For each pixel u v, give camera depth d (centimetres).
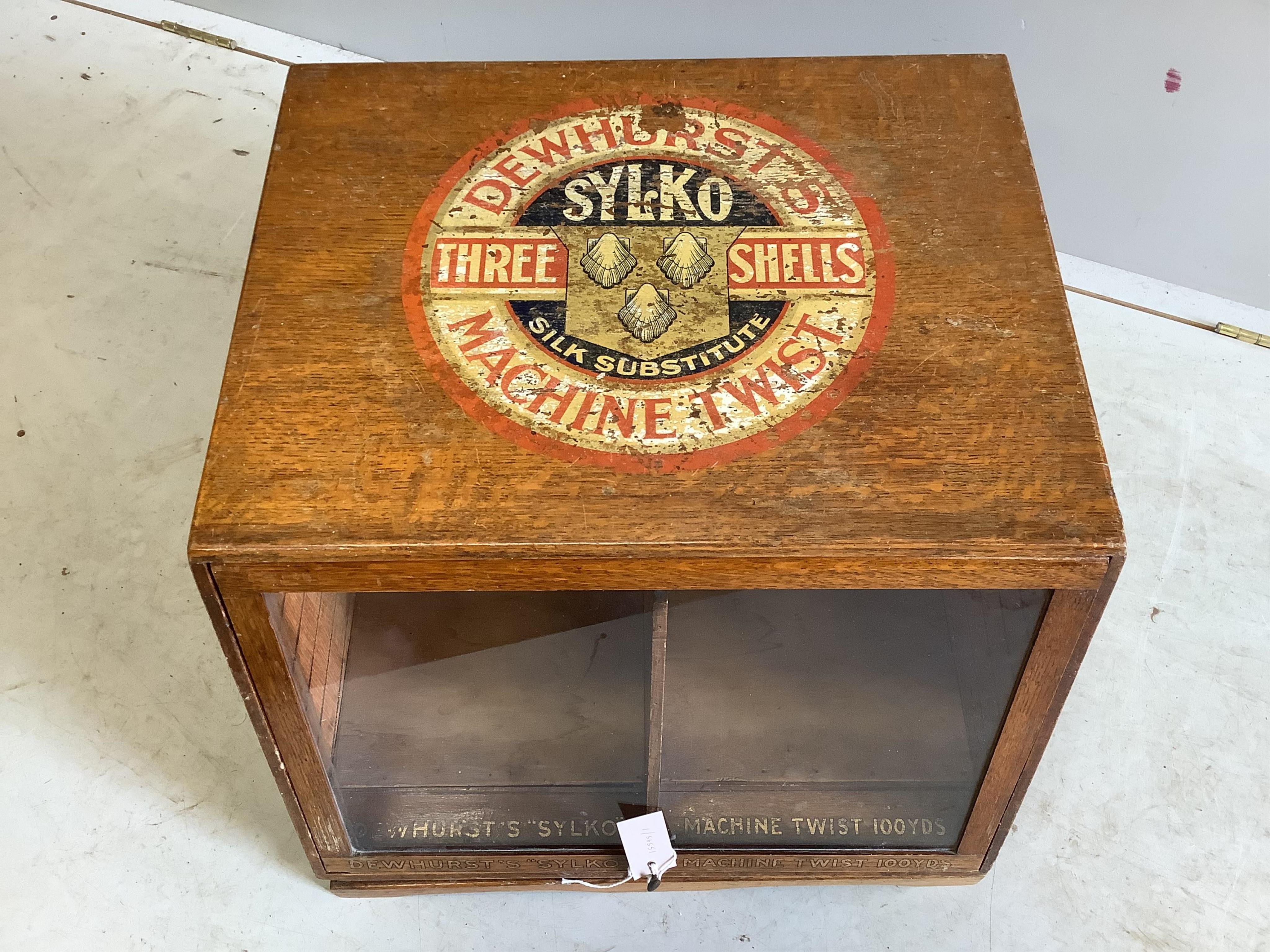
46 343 173
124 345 174
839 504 93
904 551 91
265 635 98
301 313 105
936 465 95
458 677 131
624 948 130
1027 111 171
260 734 108
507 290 107
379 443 96
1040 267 108
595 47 190
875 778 124
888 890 134
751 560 93
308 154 116
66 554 156
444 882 129
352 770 124
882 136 118
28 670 147
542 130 119
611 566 93
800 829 125
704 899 133
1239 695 148
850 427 97
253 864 134
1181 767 143
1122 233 184
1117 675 150
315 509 92
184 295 179
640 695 130
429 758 125
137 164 192
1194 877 135
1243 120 163
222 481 94
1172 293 188
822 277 108
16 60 202
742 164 116
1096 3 155
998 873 135
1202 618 154
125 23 207
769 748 126
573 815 124
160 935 129
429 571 94
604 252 109
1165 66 160
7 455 163
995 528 91
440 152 117
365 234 110
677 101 122
